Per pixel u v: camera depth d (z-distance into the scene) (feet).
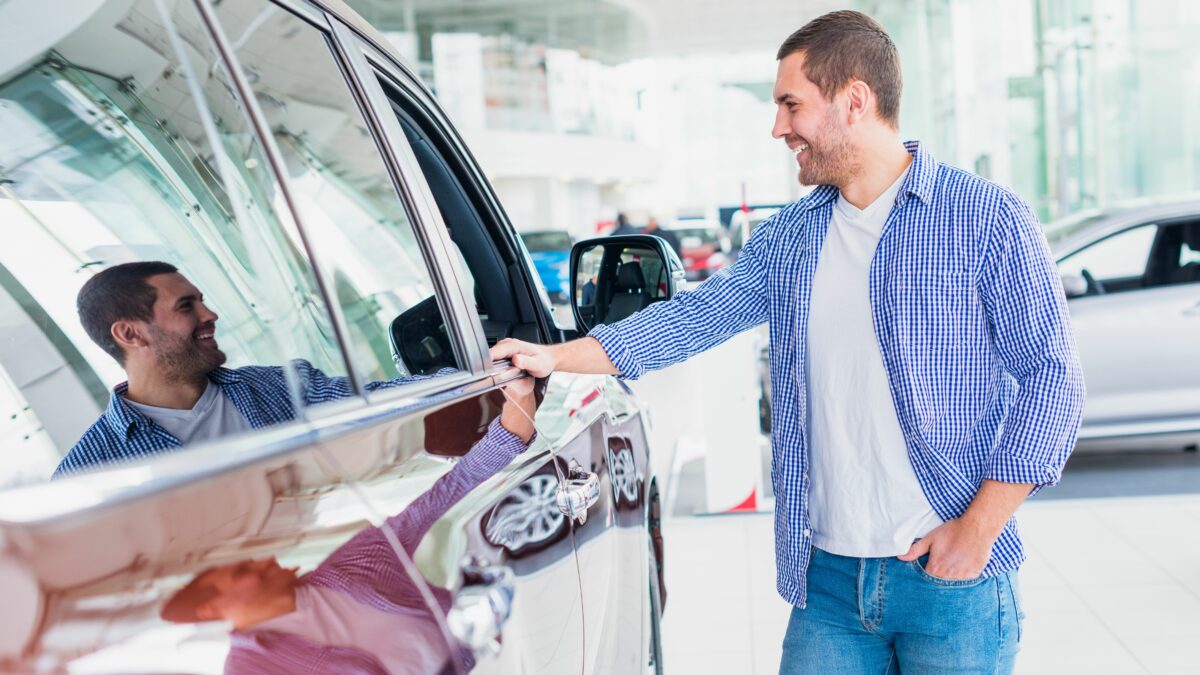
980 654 5.17
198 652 2.04
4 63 2.98
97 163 3.04
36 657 1.70
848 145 5.14
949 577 4.97
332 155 3.86
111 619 1.87
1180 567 12.71
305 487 2.63
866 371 5.22
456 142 6.03
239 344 2.92
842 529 5.30
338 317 3.39
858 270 5.24
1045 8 43.65
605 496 5.52
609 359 5.70
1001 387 5.14
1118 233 17.19
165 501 2.11
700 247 53.72
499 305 6.55
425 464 3.37
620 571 5.74
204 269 2.95
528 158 77.30
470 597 3.33
